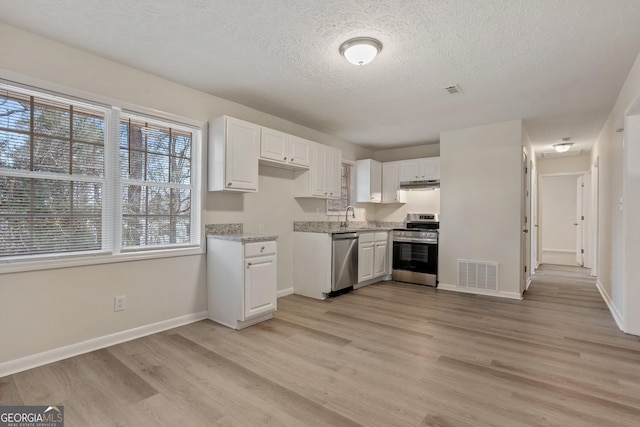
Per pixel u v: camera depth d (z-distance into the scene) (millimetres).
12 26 2229
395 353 2520
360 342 2736
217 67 2852
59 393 1935
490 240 4406
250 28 2264
